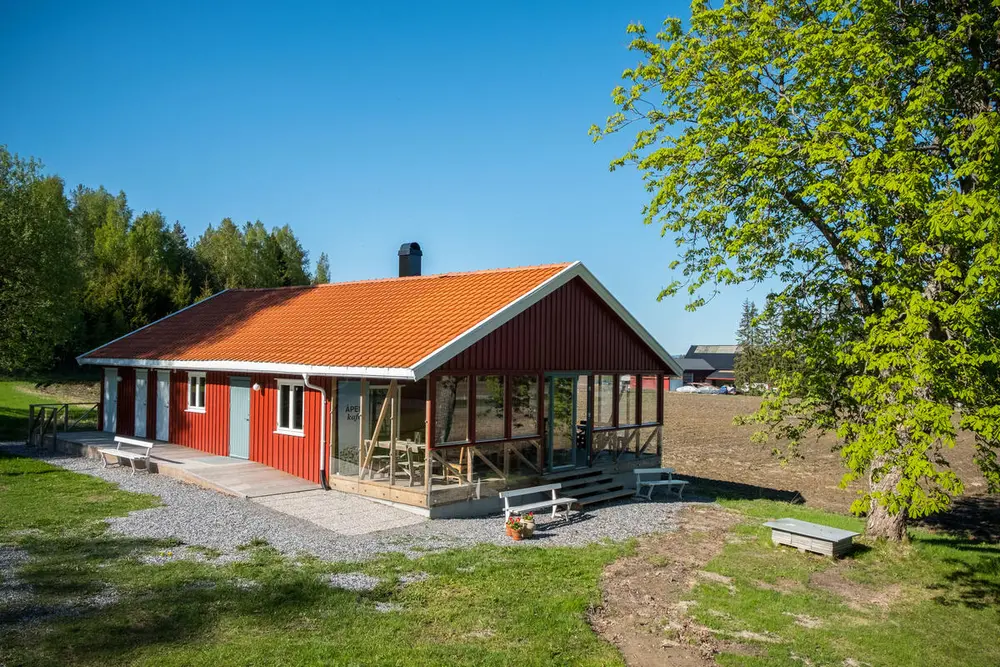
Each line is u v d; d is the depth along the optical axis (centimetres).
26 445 2206
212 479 1599
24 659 680
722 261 1404
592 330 1827
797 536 1270
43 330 2859
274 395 1775
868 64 1152
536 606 909
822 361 1426
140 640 740
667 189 1391
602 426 1888
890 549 1282
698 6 1455
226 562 1027
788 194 1332
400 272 2248
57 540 1109
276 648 736
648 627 880
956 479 843
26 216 2759
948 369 983
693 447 2991
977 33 1145
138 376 2302
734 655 802
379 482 1491
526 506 1405
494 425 1555
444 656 743
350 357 1509
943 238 1020
